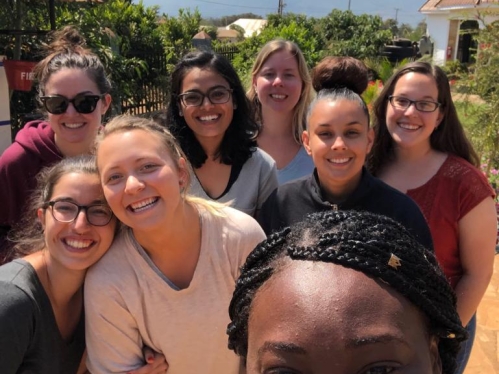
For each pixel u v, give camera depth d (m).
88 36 3.72
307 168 1.51
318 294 0.38
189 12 7.21
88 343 0.83
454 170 1.12
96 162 0.84
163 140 0.81
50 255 0.85
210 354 0.84
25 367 0.82
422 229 0.96
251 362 0.41
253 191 1.25
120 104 4.20
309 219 0.49
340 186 1.03
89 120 1.26
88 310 0.82
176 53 5.90
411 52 7.17
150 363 0.82
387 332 0.36
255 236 0.86
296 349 0.36
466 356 1.12
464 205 1.10
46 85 1.26
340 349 0.36
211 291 0.82
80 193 0.83
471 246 1.11
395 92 1.19
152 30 5.32
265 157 1.29
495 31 3.01
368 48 7.93
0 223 1.22
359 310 0.37
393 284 0.39
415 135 1.16
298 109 1.54
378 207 0.99
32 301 0.81
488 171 2.80
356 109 1.01
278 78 1.51
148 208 0.77
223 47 7.34
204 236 0.83
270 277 0.42
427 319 0.41
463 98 3.09
